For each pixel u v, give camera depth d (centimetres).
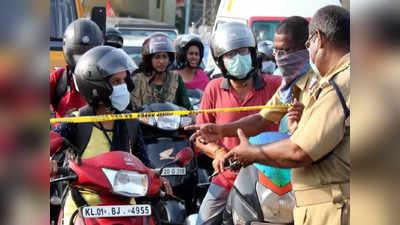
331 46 341
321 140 328
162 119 556
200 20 2639
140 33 1514
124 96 422
